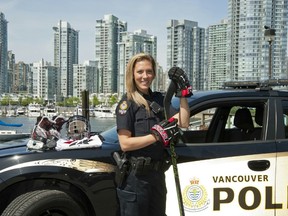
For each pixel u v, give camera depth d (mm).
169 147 2918
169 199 3436
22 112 115312
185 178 3447
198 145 3572
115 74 131500
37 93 156500
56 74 155375
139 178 2762
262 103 3824
